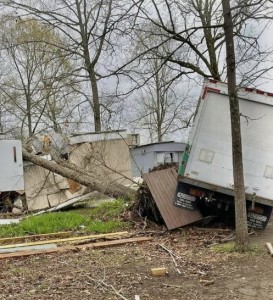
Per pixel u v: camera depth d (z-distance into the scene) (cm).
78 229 1117
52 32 2314
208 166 1016
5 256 827
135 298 571
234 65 793
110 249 886
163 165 1258
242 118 1003
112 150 1942
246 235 815
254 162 1009
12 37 2342
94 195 1647
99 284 636
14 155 1708
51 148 1945
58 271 721
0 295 598
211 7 1466
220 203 1055
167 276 674
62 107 2650
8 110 2864
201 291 601
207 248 865
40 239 1036
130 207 1232
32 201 1739
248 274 671
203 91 1012
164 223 1103
